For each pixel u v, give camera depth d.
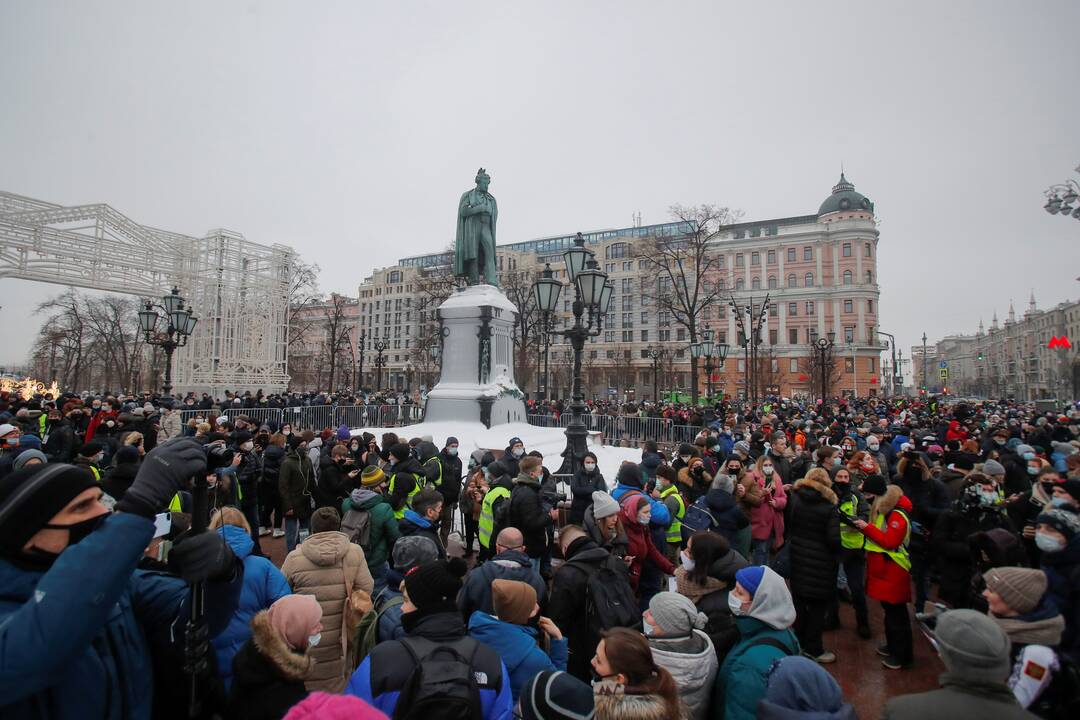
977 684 2.38
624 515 5.39
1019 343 106.19
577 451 9.31
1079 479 5.31
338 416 22.06
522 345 42.34
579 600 4.20
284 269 37.12
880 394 80.94
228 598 2.20
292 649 2.54
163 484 1.75
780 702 2.40
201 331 32.84
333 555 4.09
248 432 8.83
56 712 1.70
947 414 21.81
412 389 81.62
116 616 1.97
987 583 3.58
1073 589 4.00
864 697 5.04
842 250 80.44
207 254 33.12
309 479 8.54
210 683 2.20
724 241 87.19
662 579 6.36
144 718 1.96
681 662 3.07
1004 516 5.84
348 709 1.73
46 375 65.62
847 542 6.43
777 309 83.00
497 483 7.21
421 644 2.68
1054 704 3.16
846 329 79.19
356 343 116.12
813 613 5.69
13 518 1.66
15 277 24.83
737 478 7.50
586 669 4.18
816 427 17.61
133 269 29.42
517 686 3.20
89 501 1.81
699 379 81.44
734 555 4.20
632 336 88.69
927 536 6.88
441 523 8.62
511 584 3.39
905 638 5.57
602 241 93.56
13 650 1.44
